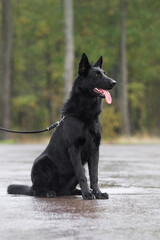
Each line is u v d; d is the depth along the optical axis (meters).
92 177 7.80
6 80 33.78
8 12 33.94
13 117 50.34
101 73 7.70
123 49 39.84
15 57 47.94
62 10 43.22
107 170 12.33
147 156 17.80
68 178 7.93
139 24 41.91
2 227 5.34
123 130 39.28
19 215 6.03
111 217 5.88
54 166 7.83
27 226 5.38
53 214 6.09
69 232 5.08
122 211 6.30
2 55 33.88
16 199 7.46
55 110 46.00
